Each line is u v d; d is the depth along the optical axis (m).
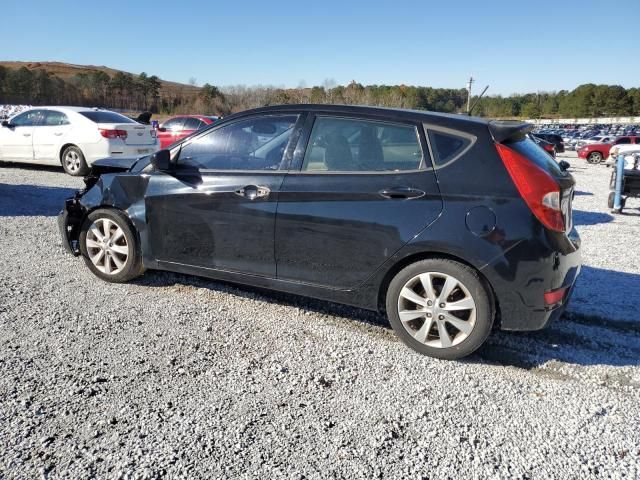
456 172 3.25
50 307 3.96
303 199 3.59
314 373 3.14
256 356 3.33
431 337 3.43
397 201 3.33
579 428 2.68
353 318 4.04
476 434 2.60
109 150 10.94
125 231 4.38
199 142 4.12
